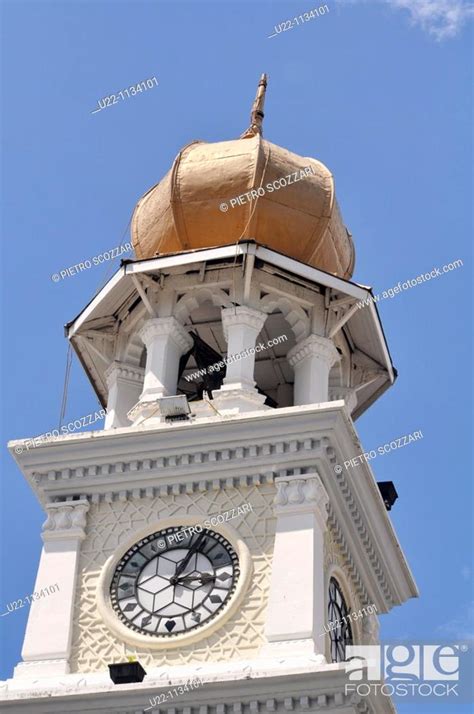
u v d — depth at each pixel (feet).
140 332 166.81
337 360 168.55
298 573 146.92
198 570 150.20
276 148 172.14
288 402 172.55
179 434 154.51
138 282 165.37
